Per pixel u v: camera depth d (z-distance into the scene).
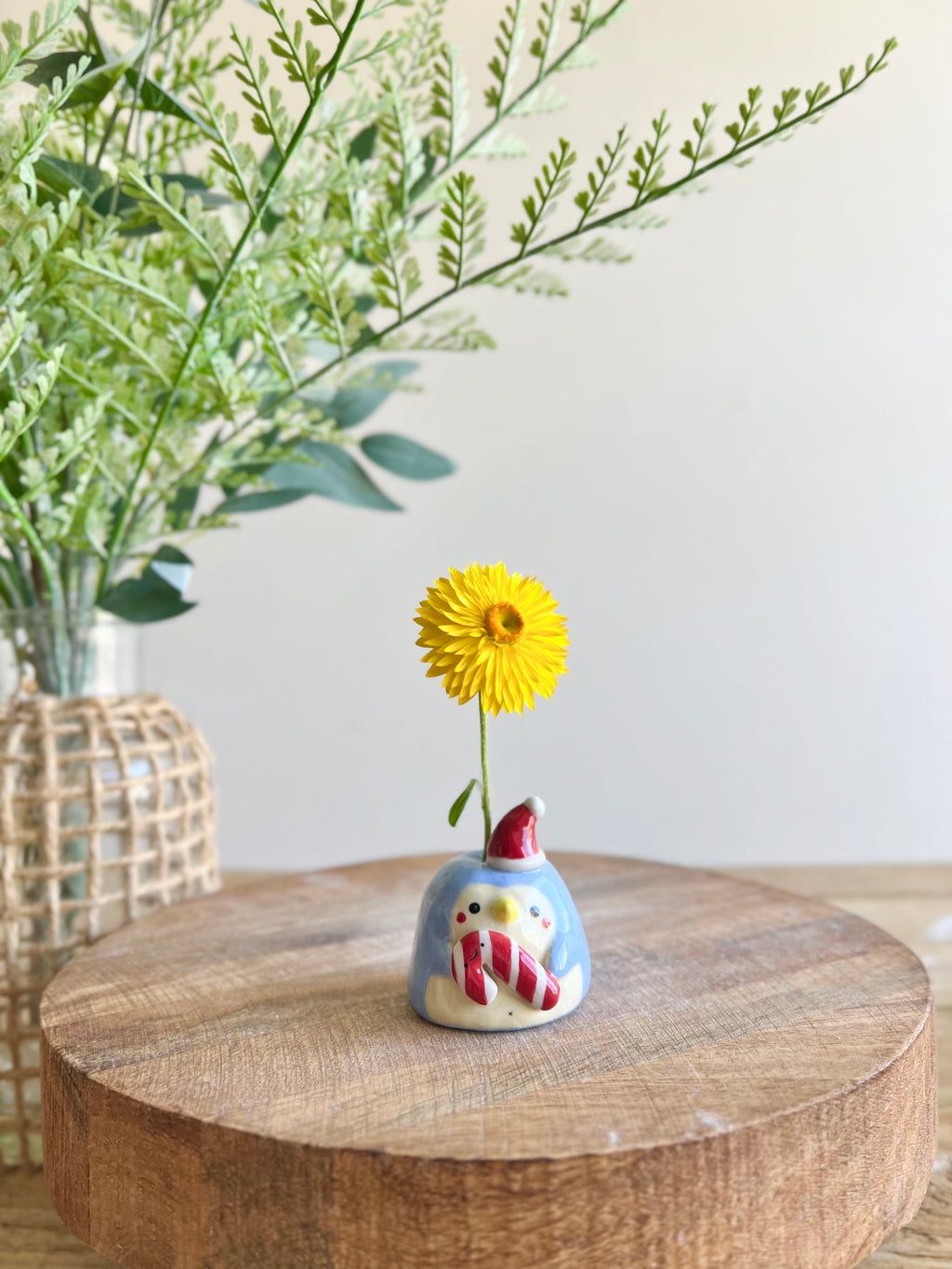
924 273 1.37
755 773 1.46
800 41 1.32
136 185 0.66
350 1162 0.45
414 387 0.88
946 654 1.44
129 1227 0.51
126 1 0.79
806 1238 0.49
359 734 1.45
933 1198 0.73
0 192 0.63
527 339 1.38
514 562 1.42
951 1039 0.94
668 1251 0.46
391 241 0.70
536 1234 0.45
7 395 0.71
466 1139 0.47
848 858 1.47
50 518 0.75
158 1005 0.63
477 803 1.45
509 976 0.59
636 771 1.45
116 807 0.81
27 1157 0.79
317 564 1.42
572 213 1.33
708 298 1.38
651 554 1.42
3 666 0.82
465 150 0.73
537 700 1.44
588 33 0.70
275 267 0.77
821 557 1.42
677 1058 0.55
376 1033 0.59
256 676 1.44
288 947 0.74
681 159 1.34
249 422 0.79
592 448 1.40
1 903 0.77
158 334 0.72
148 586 0.82
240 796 1.46
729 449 1.40
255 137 1.18
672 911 0.80
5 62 0.59
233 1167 0.47
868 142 1.35
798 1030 0.58
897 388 1.39
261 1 0.59
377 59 0.78
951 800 1.47
